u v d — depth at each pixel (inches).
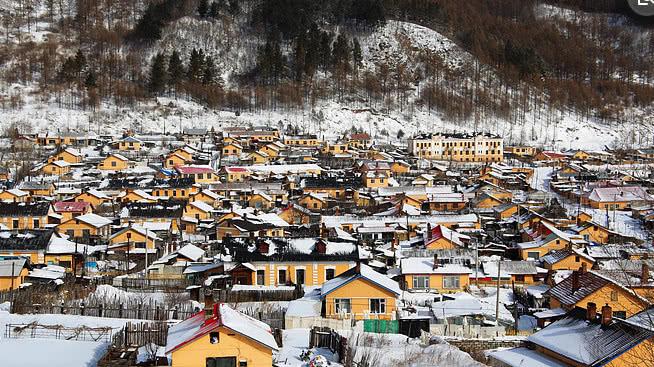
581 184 5748.0
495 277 2878.9
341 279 2276.1
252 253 2726.4
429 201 4805.6
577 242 3474.4
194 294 2506.2
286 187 5447.8
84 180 5698.8
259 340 1409.9
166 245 3499.0
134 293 2568.9
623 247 3449.8
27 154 6820.9
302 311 2190.0
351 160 7145.7
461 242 3326.8
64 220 4037.9
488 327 2106.3
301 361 1680.6
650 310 1646.2
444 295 2544.3
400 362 1685.5
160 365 1582.2
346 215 4308.6
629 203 4970.5
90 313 2192.4
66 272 2928.2
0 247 3105.3
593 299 2133.4
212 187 5334.6
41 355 1763.0
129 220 4008.4
